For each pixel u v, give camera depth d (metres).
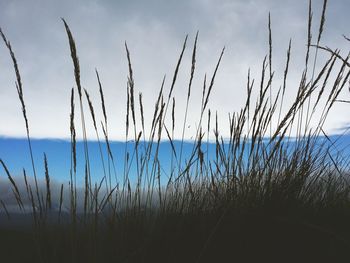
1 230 1.85
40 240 1.87
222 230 1.87
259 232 1.86
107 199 1.86
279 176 2.20
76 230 1.83
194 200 2.04
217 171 2.20
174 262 1.75
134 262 1.79
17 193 1.80
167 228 1.95
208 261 1.76
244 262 1.72
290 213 1.96
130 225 1.99
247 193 1.98
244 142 2.17
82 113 1.90
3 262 1.83
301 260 1.68
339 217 2.11
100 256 1.78
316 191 2.36
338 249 1.73
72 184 1.81
